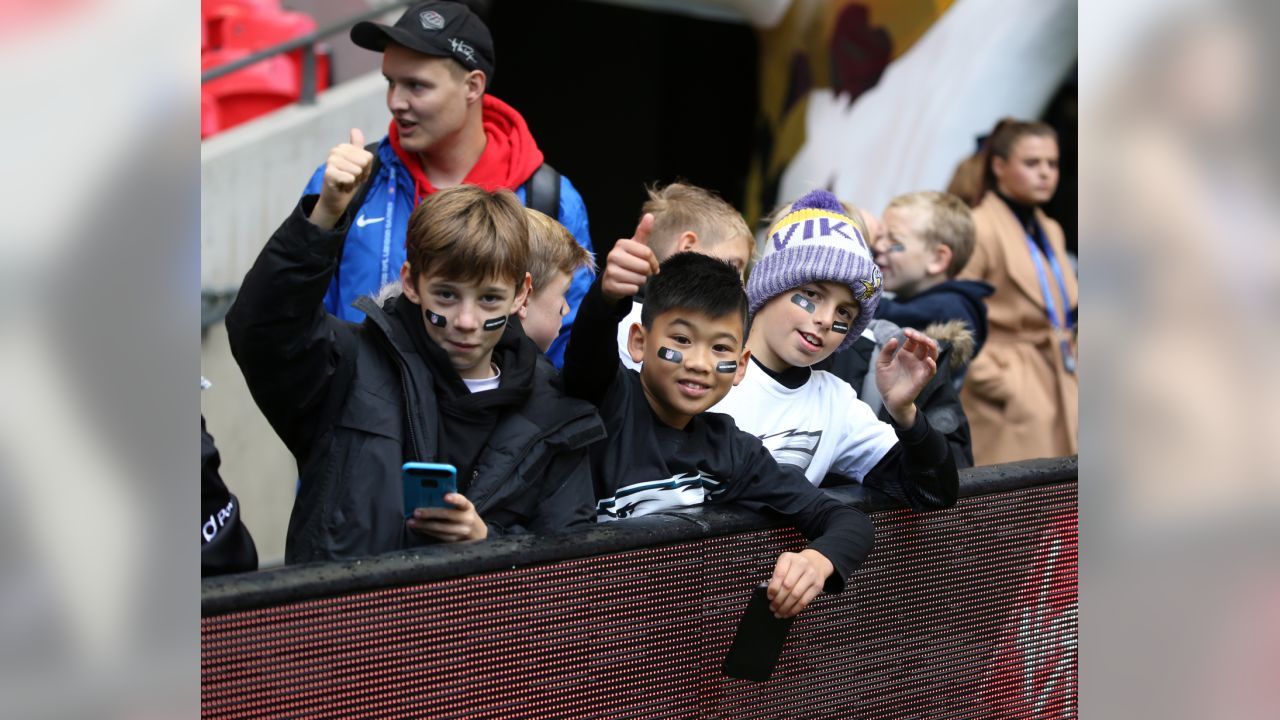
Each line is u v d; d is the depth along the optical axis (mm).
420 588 5668
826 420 8273
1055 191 18703
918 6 19828
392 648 5613
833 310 7973
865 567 7289
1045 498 8211
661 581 6500
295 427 6672
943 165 18609
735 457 7207
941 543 7676
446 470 5844
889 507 7383
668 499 7117
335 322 6809
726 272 7004
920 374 7191
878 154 20016
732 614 6840
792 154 22219
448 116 9391
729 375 7023
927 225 13703
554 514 6863
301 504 6656
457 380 6781
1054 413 16281
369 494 6512
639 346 7383
